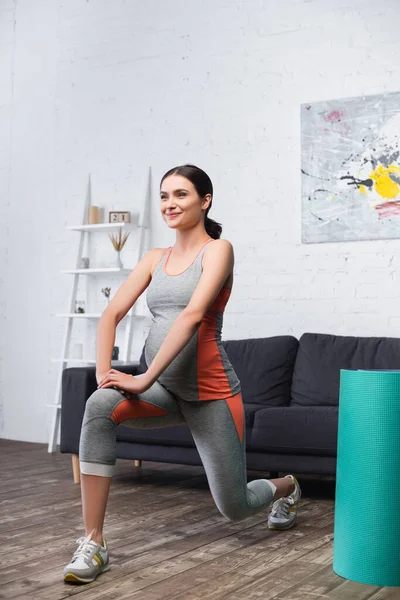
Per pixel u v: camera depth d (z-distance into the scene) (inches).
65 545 106.3
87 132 219.0
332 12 183.6
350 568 89.4
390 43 176.9
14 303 229.1
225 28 197.8
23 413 226.5
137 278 100.2
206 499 140.7
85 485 91.1
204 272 91.7
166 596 83.7
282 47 189.8
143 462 189.3
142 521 121.7
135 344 209.2
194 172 95.6
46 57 226.4
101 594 84.4
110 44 215.9
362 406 88.7
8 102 232.2
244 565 95.8
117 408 90.4
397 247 173.8
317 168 182.7
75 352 211.2
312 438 141.6
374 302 176.1
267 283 189.0
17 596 83.9
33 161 227.6
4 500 138.5
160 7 208.1
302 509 132.7
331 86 183.2
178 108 204.4
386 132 175.3
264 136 191.3
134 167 211.3
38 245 225.8
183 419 97.6
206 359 93.4
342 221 179.5
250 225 191.9
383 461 87.4
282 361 170.7
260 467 148.3
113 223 204.8
